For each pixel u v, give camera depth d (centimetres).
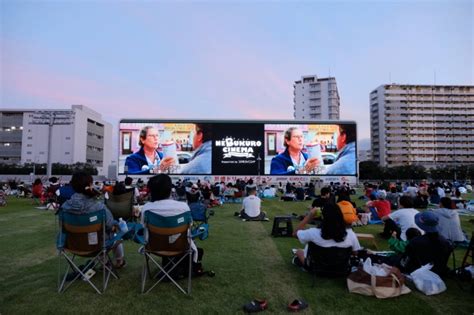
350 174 3525
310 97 9056
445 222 623
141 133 3525
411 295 380
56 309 336
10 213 1125
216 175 3528
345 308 343
